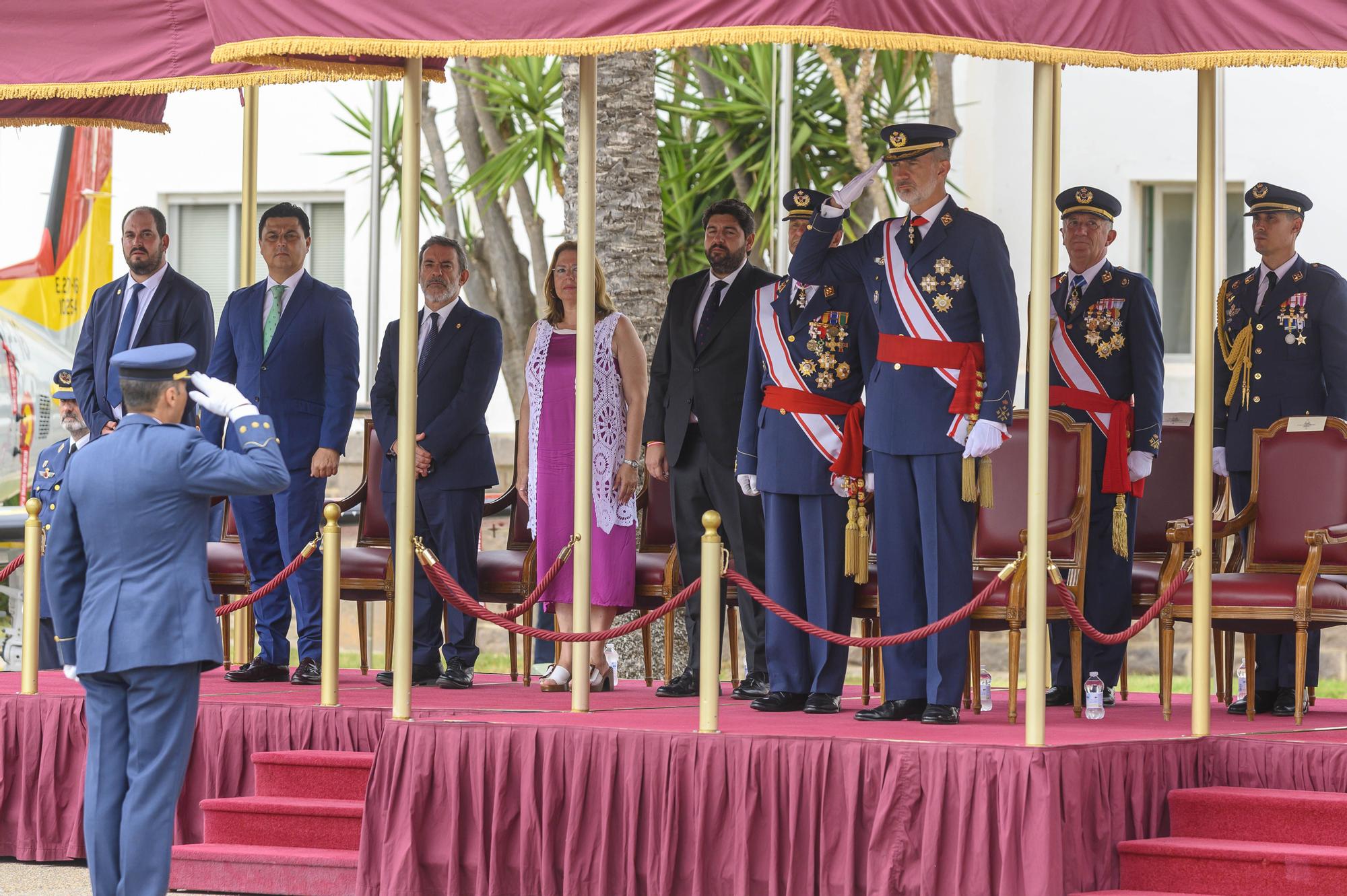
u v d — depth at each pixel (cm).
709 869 1767
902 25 1662
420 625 2459
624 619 3438
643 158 3447
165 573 1692
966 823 1669
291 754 2062
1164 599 1917
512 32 1780
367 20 1822
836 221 2016
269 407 2492
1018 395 4119
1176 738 1872
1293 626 2092
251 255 2981
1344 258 4319
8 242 4494
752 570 2292
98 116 2836
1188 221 4503
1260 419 2322
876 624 2381
